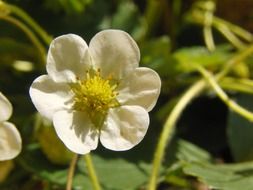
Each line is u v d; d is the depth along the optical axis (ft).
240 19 0.71
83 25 0.65
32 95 0.42
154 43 0.63
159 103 0.65
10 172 0.61
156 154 0.52
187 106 0.65
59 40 0.43
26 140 0.57
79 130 0.43
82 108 0.44
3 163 0.57
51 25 0.65
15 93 0.63
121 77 0.44
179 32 0.70
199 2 0.69
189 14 0.69
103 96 0.44
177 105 0.56
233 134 0.61
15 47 0.63
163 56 0.63
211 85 0.59
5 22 0.64
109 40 0.44
